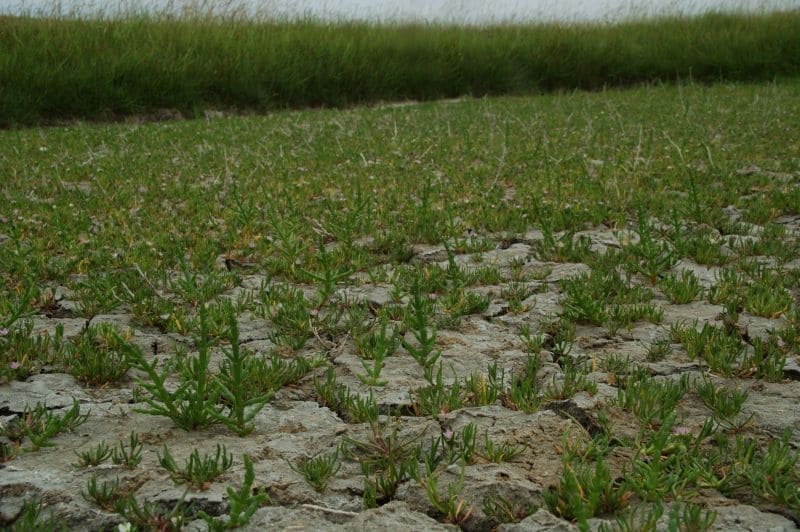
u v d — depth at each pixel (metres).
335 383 3.18
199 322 3.74
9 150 10.34
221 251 5.38
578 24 24.58
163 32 18.00
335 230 5.49
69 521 2.16
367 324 3.85
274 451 2.58
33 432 2.71
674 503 2.19
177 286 4.46
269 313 3.92
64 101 15.37
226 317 3.77
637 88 22.33
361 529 2.13
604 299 4.05
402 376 3.23
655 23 25.09
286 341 3.57
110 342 3.54
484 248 5.35
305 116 15.23
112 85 16.06
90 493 2.25
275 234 5.43
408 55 20.80
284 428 2.77
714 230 5.64
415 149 10.07
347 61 19.53
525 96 21.03
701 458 2.41
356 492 2.35
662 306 4.08
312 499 2.30
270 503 2.28
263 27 20.14
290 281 4.67
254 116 16.12
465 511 2.20
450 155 9.66
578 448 2.48
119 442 2.64
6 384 3.14
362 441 2.64
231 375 2.97
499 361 3.37
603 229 5.96
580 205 6.39
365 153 9.91
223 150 9.68
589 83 23.02
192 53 17.69
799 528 2.08
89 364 3.19
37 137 11.88
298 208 6.39
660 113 14.20
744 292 4.16
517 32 22.98
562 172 8.20
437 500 2.21
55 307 4.19
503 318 3.93
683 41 23.64
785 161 8.61
